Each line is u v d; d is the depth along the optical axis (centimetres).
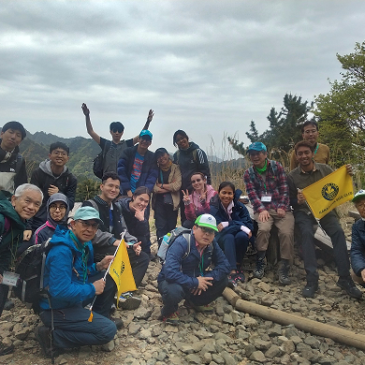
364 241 421
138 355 323
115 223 453
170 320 377
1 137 475
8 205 303
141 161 580
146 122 659
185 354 329
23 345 334
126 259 375
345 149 1110
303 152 500
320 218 472
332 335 356
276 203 520
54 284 298
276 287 481
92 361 314
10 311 398
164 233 592
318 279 469
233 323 388
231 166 865
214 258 407
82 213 315
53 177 498
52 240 308
